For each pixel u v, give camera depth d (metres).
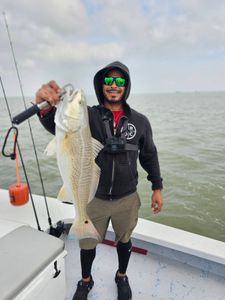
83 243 1.79
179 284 2.01
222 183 6.10
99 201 1.73
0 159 7.62
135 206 1.84
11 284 1.17
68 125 1.29
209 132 12.31
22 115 1.29
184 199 5.39
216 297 1.91
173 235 2.08
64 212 2.31
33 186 5.92
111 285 2.01
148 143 1.88
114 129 1.69
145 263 2.20
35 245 1.42
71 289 1.97
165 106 30.31
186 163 7.62
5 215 2.20
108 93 1.71
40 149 8.62
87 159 1.37
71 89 1.33
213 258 1.88
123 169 1.67
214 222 4.61
